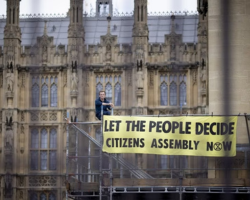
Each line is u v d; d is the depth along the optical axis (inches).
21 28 2812.5
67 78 2522.1
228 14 1129.4
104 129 1146.7
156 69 2509.8
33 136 2541.8
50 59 2546.8
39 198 2497.5
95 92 2527.1
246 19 1135.6
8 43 2524.6
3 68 2524.6
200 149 1122.7
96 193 1221.1
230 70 1140.5
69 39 2524.6
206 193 1140.5
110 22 2837.1
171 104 2507.4
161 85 2516.0
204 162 2208.4
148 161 2383.1
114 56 2527.1
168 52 2509.8
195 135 1127.0
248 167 1162.0
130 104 2508.6
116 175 2116.1
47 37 2556.6
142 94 2469.2
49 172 2504.9
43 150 2527.1
